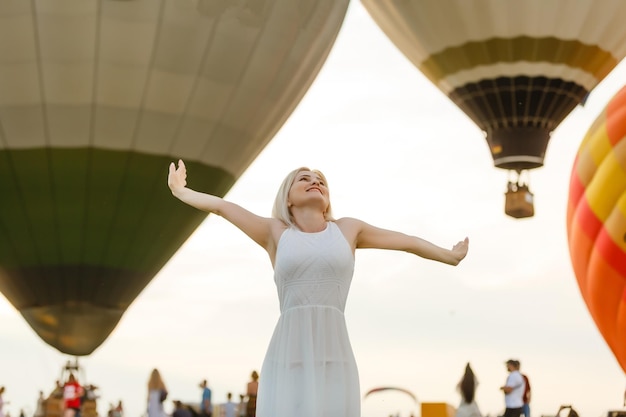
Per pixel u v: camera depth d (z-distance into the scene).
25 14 18.84
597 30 23.36
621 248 17.34
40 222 19.83
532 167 24.12
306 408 6.16
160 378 15.02
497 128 24.09
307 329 6.23
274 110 20.52
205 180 20.27
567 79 23.64
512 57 23.41
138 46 19.09
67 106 19.20
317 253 6.26
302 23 20.03
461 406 12.36
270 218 6.53
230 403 19.02
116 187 19.73
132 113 19.38
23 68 19.03
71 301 20.41
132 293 20.66
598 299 17.84
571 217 18.33
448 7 23.36
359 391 6.29
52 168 19.47
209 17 19.27
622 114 17.69
